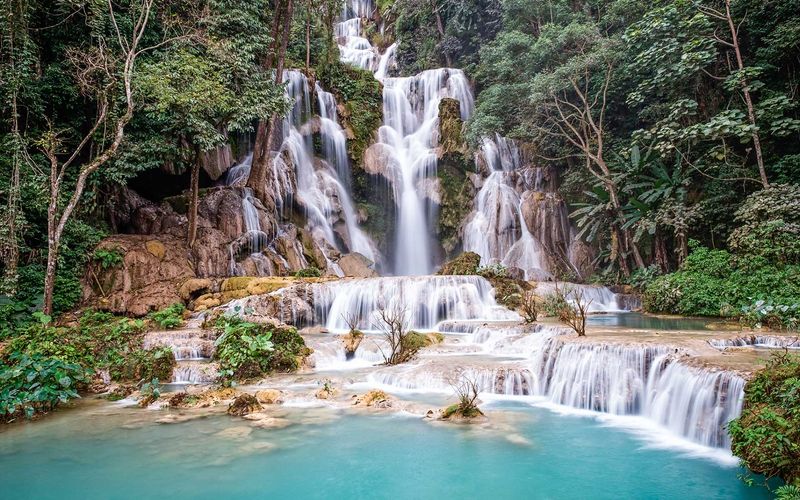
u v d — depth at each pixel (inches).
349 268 816.9
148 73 606.2
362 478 221.0
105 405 339.6
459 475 223.5
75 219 599.5
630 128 913.5
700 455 243.4
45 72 618.5
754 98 735.1
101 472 229.8
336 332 550.3
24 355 343.0
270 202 786.2
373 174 992.2
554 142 973.8
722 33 748.0
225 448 256.2
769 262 552.1
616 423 292.5
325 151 962.1
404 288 587.2
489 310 589.0
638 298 698.8
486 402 336.8
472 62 1191.6
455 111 1034.7
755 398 228.4
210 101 626.5
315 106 968.9
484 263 912.9
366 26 1552.7
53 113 629.0
